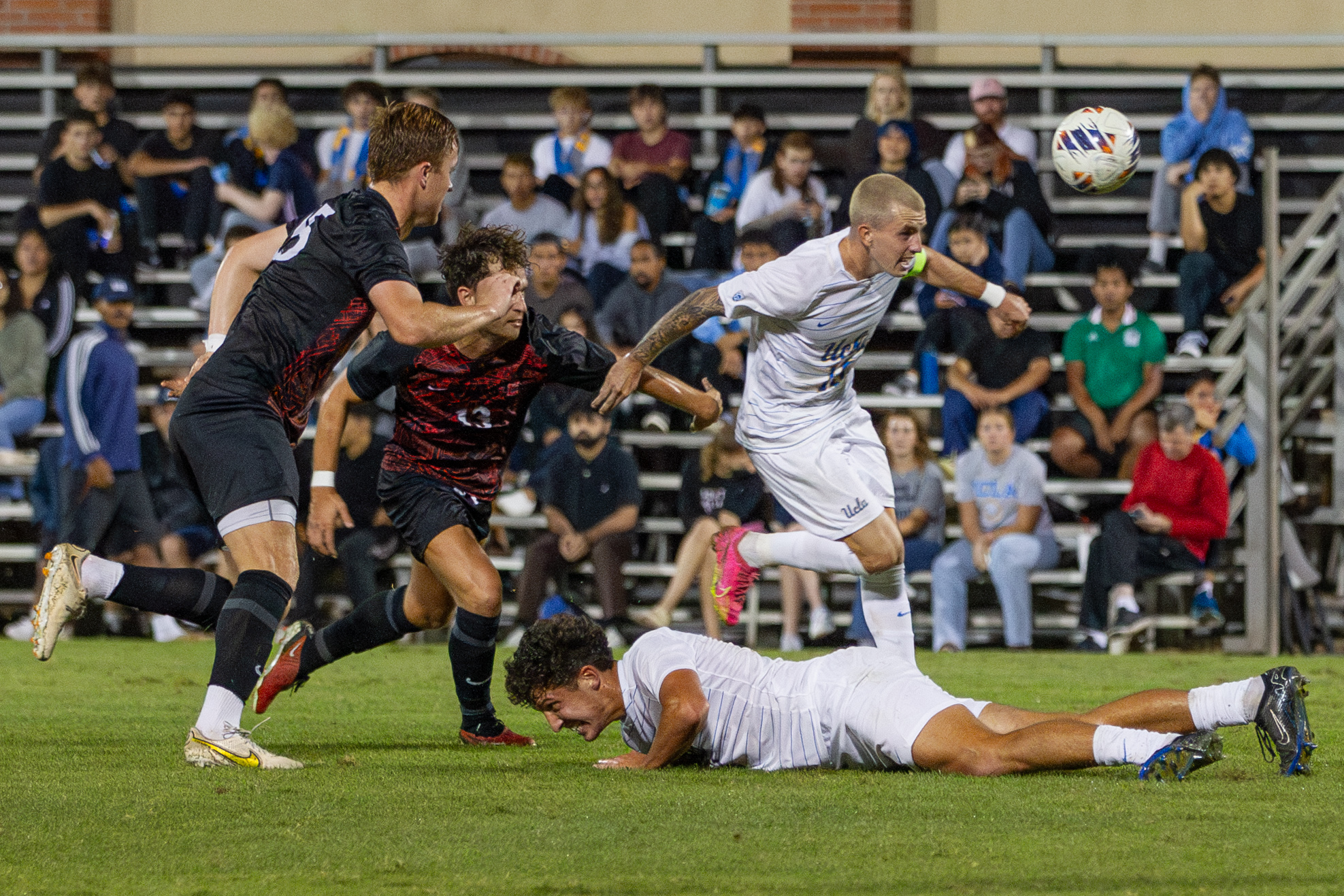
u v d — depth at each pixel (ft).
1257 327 112.47
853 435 65.41
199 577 52.42
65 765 48.73
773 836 36.04
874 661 46.98
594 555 112.78
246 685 48.29
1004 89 130.00
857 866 32.73
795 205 125.90
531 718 66.23
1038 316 133.08
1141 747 43.01
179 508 120.06
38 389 126.31
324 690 79.92
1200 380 111.55
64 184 131.95
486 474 55.26
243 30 162.50
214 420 48.14
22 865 33.35
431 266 128.26
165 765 48.62
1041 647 117.70
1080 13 155.84
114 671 90.27
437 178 49.55
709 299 58.49
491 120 148.56
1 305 127.03
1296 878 31.37
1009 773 44.60
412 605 57.16
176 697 74.69
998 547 110.01
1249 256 126.31
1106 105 147.23
